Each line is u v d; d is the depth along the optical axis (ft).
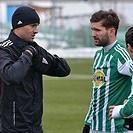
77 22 371.56
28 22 48.29
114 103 52.42
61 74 51.29
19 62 45.93
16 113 48.39
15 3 376.48
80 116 115.65
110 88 52.54
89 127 55.06
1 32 310.04
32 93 48.91
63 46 320.91
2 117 48.65
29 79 48.73
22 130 48.49
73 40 320.91
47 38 320.91
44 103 136.67
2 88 48.39
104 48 53.62
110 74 52.49
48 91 164.55
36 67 49.24
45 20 365.81
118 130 52.60
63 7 373.20
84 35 318.86
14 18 48.65
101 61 53.36
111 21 52.90
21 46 48.65
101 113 53.06
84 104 134.41
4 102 48.44
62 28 325.62
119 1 368.48
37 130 49.44
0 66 46.68
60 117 114.42
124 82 52.37
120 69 51.93
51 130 100.01
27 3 375.66
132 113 43.93
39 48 50.21
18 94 48.24
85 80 198.18
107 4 368.48
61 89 170.19
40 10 367.66
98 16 53.01
